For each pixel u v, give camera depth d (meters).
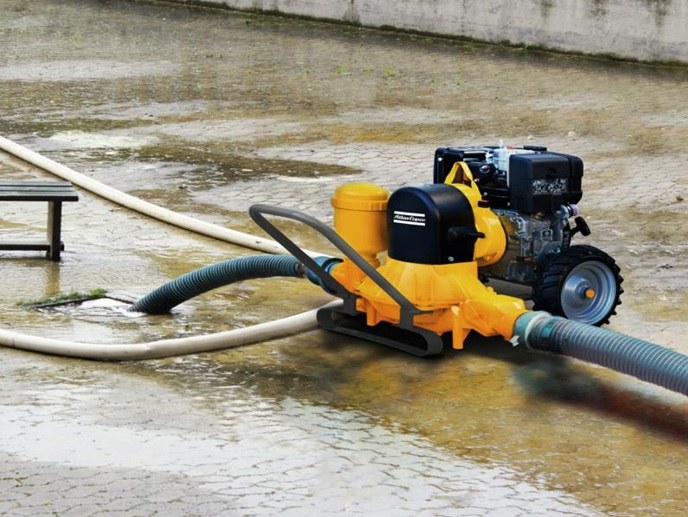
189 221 12.09
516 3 24.08
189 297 9.52
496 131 17.03
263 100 19.08
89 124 17.14
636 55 22.75
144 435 7.35
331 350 8.88
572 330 8.07
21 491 6.56
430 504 6.56
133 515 6.33
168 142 16.14
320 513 6.44
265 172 14.62
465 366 8.59
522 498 6.65
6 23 26.67
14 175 14.06
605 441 7.41
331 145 16.12
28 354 8.62
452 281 8.60
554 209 8.95
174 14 28.36
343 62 22.61
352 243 8.91
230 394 8.04
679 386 7.54
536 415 7.78
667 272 10.86
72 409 7.70
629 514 6.50
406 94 19.72
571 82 20.86
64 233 11.91
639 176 14.51
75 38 24.94
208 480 6.79
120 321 9.43
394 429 7.54
